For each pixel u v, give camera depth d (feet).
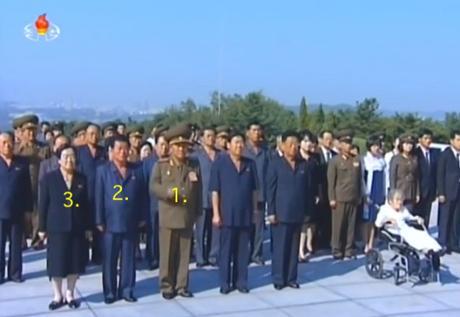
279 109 97.35
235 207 22.93
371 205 29.73
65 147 22.36
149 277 25.18
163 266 22.38
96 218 21.40
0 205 23.62
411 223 25.66
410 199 30.01
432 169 31.09
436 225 37.55
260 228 27.73
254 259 27.99
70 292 21.22
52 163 25.62
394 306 21.85
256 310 21.16
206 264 27.61
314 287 24.20
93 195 22.06
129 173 21.70
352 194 28.43
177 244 22.48
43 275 25.23
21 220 24.23
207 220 27.32
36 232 29.55
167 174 22.12
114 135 26.48
